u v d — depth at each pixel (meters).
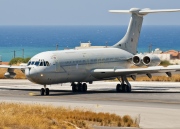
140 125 89.31
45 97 127.81
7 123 79.44
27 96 130.00
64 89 150.75
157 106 111.94
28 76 130.88
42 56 132.75
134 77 147.62
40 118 86.25
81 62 140.50
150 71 140.88
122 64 155.00
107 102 118.50
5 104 104.50
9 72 150.88
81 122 87.62
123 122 90.19
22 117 85.25
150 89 151.88
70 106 110.56
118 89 145.38
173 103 117.31
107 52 151.38
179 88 154.88
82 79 142.00
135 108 108.62
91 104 114.56
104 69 144.38
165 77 185.50
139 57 150.38
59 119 88.50
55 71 132.75
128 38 160.25
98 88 155.38
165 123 91.19
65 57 136.62
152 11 156.88
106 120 91.19
